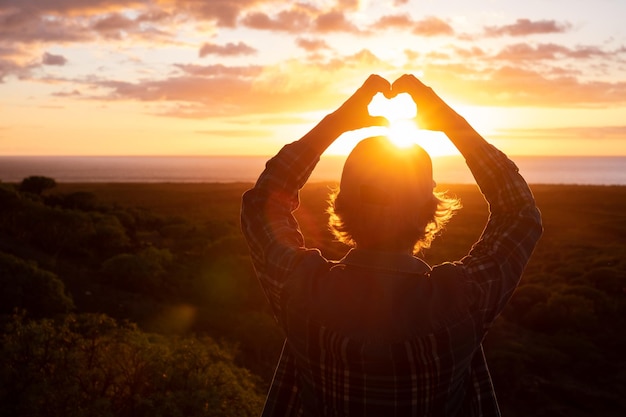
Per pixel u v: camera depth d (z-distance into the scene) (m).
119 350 11.46
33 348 11.08
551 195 115.75
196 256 40.47
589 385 24.52
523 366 25.17
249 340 25.55
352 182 1.45
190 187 143.00
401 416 1.33
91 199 59.50
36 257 35.53
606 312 33.81
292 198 1.60
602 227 77.06
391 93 1.60
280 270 1.49
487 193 1.58
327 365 1.38
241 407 11.10
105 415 9.93
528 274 47.44
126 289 31.89
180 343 12.60
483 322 1.40
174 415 10.14
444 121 1.58
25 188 61.81
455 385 1.37
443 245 50.06
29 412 10.10
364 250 1.45
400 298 1.37
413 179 1.42
